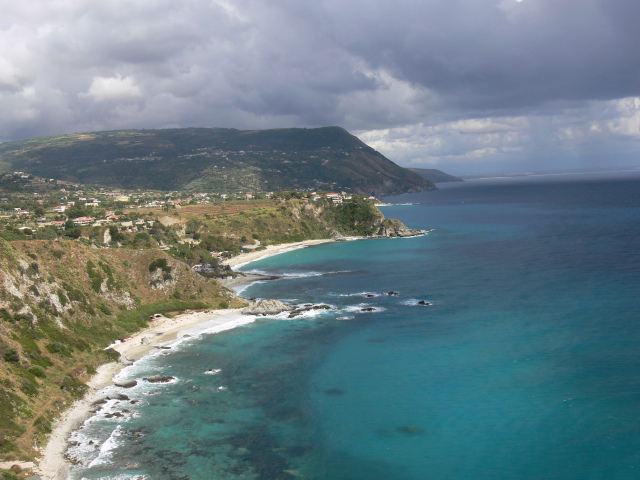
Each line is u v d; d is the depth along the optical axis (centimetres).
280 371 8700
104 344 10000
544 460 5806
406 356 9119
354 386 7969
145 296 12888
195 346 10144
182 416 7100
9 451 5806
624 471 5519
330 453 6144
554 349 8931
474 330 10306
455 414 6925
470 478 5581
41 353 8362
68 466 5850
